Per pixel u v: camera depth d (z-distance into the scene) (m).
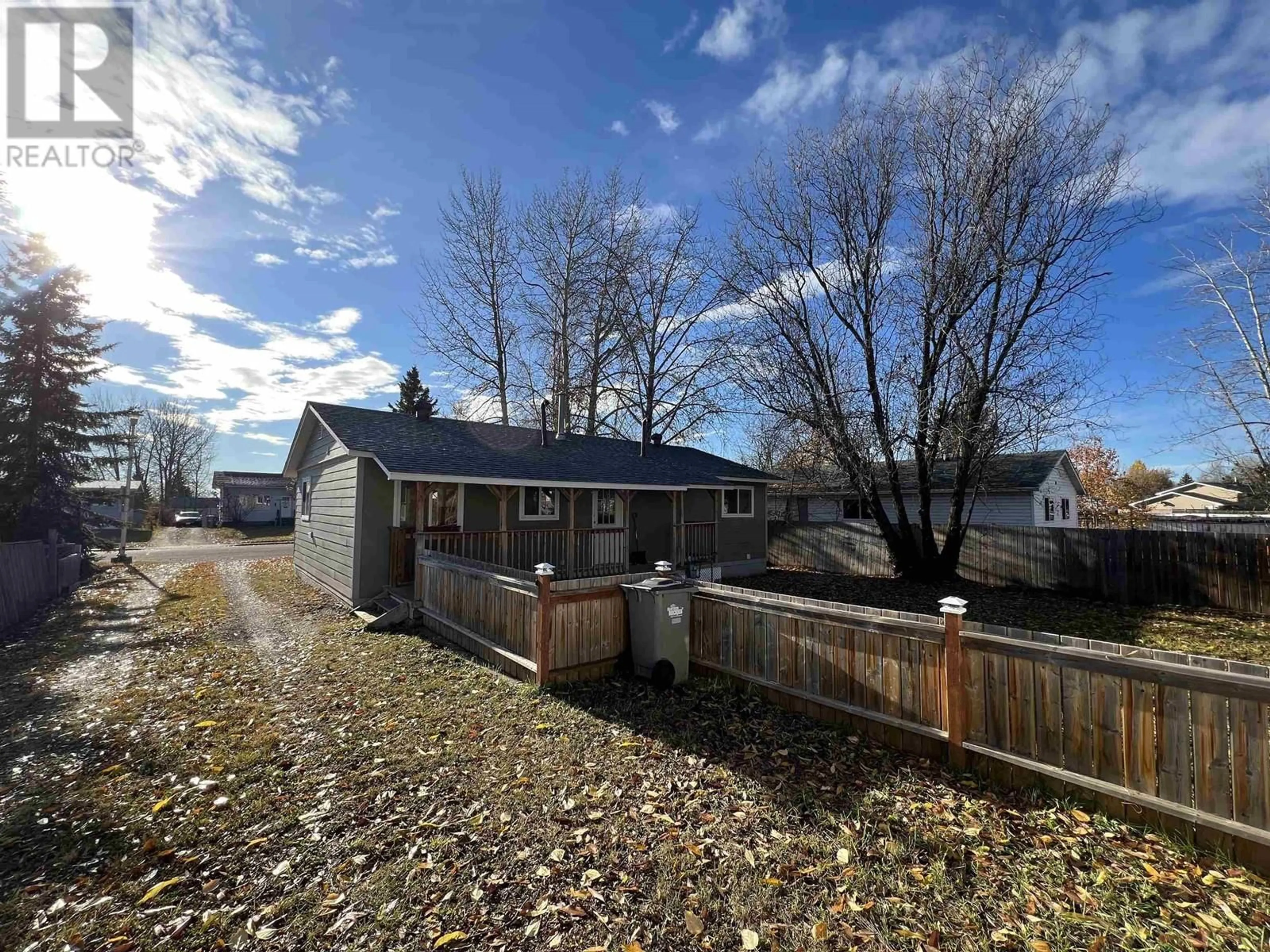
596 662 5.88
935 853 2.92
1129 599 11.95
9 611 9.49
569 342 24.19
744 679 5.38
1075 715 3.38
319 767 4.02
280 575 15.20
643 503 15.42
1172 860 2.85
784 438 15.80
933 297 12.59
